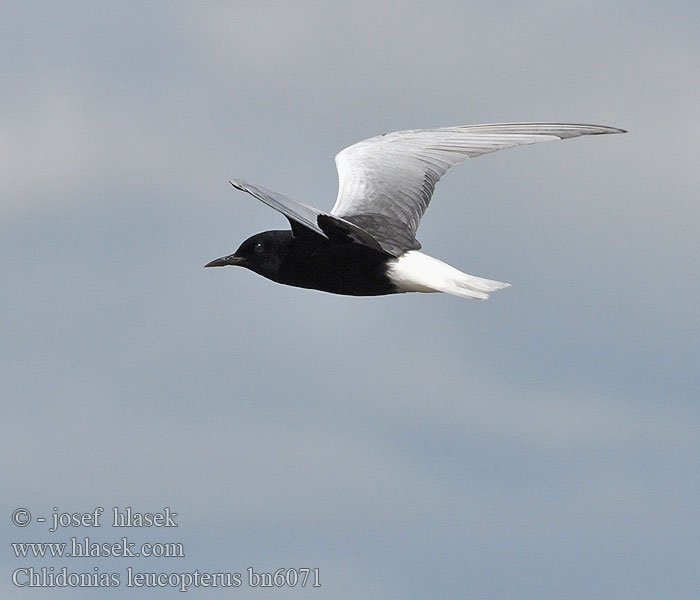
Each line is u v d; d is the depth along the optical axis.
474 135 17.61
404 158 17.50
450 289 15.99
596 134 17.02
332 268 16.45
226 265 16.86
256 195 13.91
